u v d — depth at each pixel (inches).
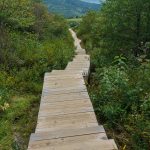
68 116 106.8
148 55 206.2
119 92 124.8
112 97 124.8
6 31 230.8
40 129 97.0
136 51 230.2
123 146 97.3
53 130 94.4
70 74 177.8
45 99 127.2
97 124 99.6
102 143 82.3
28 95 160.1
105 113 114.7
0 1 223.0
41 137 87.6
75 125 99.2
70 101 123.2
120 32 238.1
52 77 170.1
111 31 239.8
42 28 362.3
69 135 88.0
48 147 82.0
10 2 226.5
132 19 233.3
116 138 102.0
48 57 228.8
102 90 131.0
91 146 80.9
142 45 223.8
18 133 114.0
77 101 122.8
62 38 433.7
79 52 361.1
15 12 234.4
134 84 128.2
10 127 118.5
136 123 103.3
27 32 305.0
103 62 235.3
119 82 126.8
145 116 106.1
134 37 236.1
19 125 121.8
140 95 120.1
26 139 109.0
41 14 385.1
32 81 180.5
